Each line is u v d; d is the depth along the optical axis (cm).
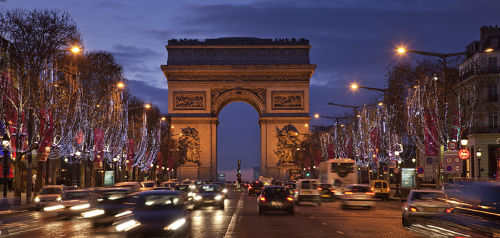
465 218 2405
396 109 8400
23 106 6619
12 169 9956
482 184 2320
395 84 8081
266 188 4966
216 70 15962
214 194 5784
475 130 9175
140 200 2781
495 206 2172
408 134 7881
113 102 9875
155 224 2523
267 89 16088
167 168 16675
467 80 8062
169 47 16150
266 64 16112
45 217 4762
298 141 15988
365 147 11000
